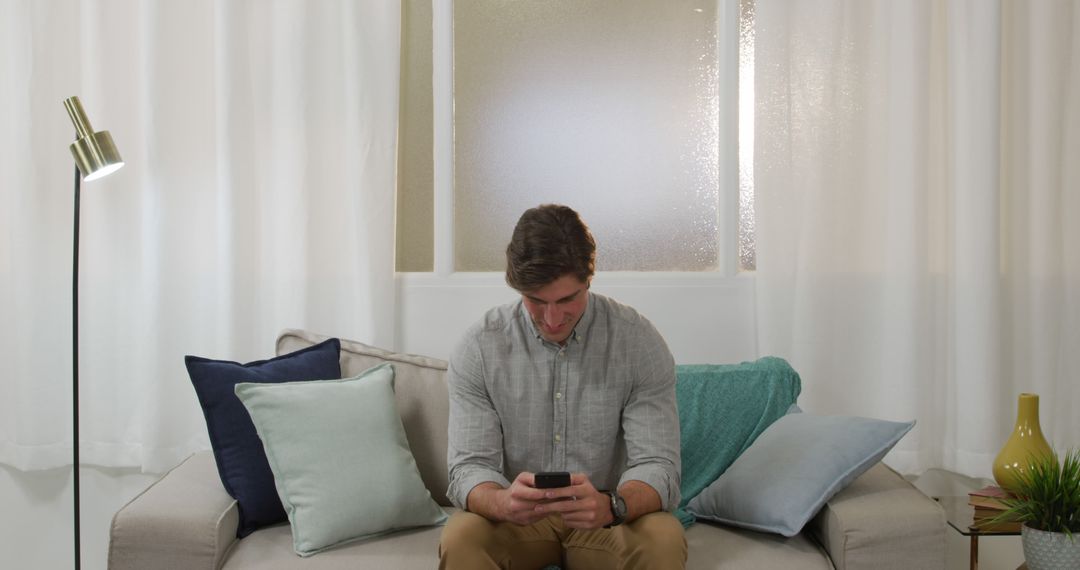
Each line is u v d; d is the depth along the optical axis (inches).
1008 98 106.2
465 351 78.0
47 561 112.8
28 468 108.6
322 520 77.0
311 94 106.7
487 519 70.7
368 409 83.7
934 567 71.7
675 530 68.8
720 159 109.8
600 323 77.1
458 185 112.4
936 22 105.7
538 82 111.7
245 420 82.0
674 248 111.7
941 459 107.3
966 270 103.7
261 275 108.8
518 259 67.2
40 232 107.2
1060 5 104.4
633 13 110.9
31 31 105.9
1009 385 107.7
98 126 107.3
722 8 109.3
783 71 104.4
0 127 108.2
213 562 73.6
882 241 106.0
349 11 105.4
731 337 110.0
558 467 77.2
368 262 106.4
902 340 104.0
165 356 106.2
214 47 106.6
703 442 88.4
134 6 107.7
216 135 106.0
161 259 105.7
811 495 75.6
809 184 105.2
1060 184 105.5
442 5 110.4
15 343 109.2
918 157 102.9
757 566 73.0
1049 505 71.4
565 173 111.9
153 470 106.7
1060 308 106.2
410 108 112.2
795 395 92.1
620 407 77.2
